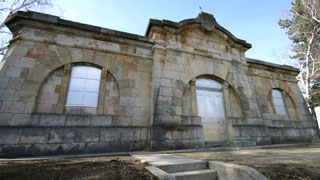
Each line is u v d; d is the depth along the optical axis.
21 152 5.42
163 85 7.73
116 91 7.49
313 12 14.15
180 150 6.66
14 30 7.12
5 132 5.43
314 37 14.62
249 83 10.07
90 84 7.27
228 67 9.69
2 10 10.59
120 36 8.03
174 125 7.21
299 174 3.25
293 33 17.41
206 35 9.84
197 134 7.46
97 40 7.82
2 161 4.61
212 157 4.95
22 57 6.46
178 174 3.62
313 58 14.72
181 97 7.91
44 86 6.54
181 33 9.19
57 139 5.90
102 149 6.34
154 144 6.64
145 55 8.42
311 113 12.88
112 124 6.88
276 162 4.12
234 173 3.39
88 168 3.72
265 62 11.34
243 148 7.15
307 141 10.37
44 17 7.00
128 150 6.67
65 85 6.79
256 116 9.06
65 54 7.12
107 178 2.96
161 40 8.65
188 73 8.53
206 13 10.05
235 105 9.13
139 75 8.03
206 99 8.90
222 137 8.55
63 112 6.49
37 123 5.91
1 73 5.99
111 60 7.79
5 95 5.82
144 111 7.54
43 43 6.94
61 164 4.20
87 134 6.31
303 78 16.00
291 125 10.59
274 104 10.90
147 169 3.49
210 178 3.78
